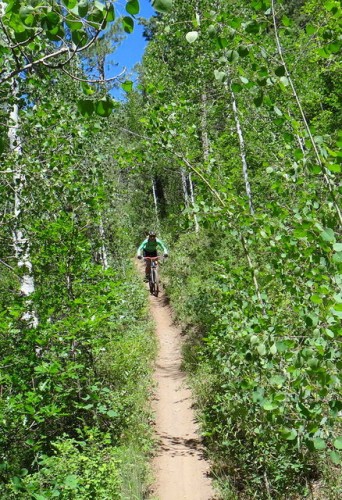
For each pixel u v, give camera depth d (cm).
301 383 296
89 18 203
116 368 889
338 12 320
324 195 367
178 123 558
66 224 693
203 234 1892
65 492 458
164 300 1978
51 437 688
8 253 820
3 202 787
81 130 738
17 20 219
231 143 1234
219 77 312
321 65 1232
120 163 663
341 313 277
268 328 347
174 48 1506
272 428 461
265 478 564
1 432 529
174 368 1227
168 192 3612
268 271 487
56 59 581
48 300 703
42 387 582
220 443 743
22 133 768
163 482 712
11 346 632
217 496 650
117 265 1808
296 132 326
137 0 196
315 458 553
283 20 314
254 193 979
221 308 652
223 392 828
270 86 345
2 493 426
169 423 923
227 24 306
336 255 287
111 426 742
